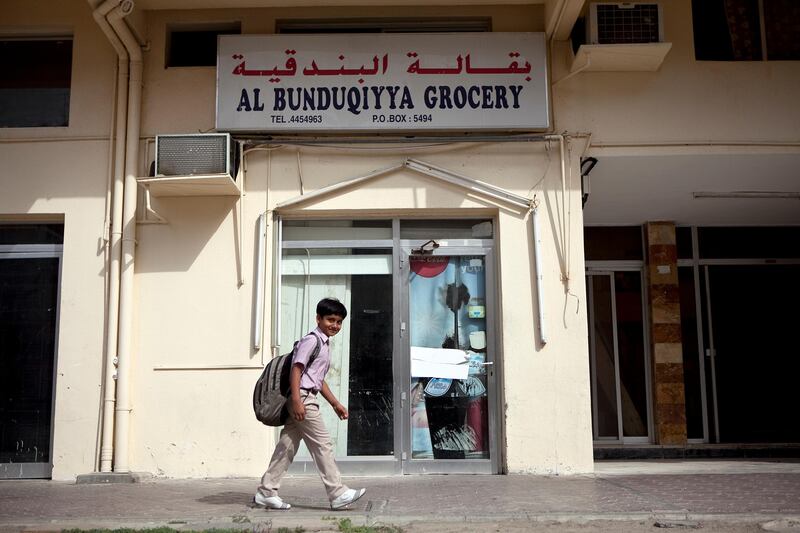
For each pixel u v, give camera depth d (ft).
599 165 28.58
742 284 37.11
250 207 27.22
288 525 18.01
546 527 17.83
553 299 26.58
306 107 27.14
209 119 27.78
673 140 27.53
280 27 28.78
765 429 36.47
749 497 20.76
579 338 26.35
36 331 27.63
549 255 26.78
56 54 28.89
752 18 29.09
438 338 27.22
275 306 26.86
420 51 27.37
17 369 27.43
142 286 26.96
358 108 27.17
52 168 27.55
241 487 23.89
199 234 27.12
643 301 36.99
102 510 19.70
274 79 27.27
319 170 27.32
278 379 19.36
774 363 36.88
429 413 26.81
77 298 26.89
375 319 27.27
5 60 28.89
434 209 27.14
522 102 27.14
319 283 27.53
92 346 26.63
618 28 26.45
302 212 27.37
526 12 28.17
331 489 19.34
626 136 27.53
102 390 26.37
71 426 26.25
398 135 27.50
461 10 28.27
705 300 37.01
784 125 27.68
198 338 26.63
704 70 27.94
